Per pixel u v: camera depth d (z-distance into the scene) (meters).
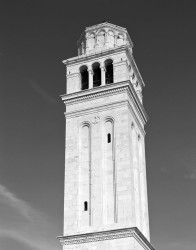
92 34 82.31
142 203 72.38
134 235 60.06
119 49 75.56
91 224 63.34
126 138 67.56
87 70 77.31
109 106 71.06
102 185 65.62
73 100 74.12
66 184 67.75
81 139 70.75
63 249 62.41
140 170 74.69
